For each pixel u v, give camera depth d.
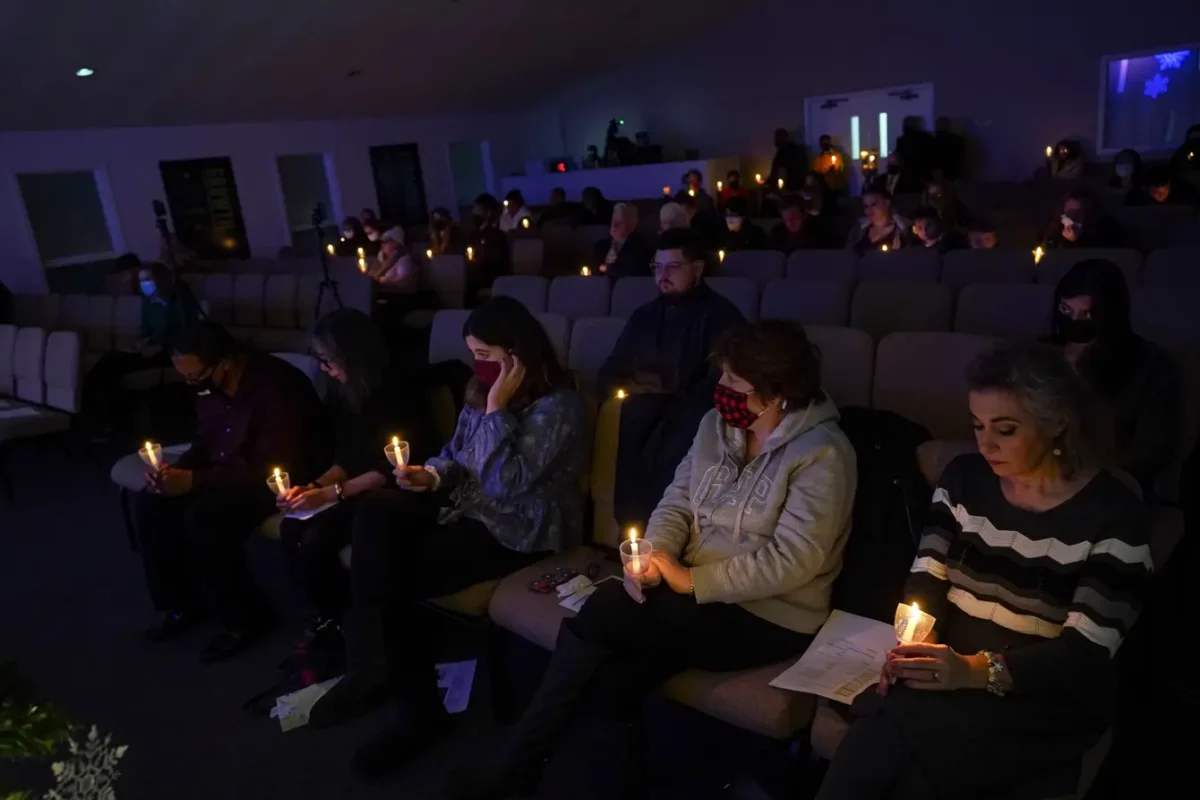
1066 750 1.41
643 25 10.71
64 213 8.20
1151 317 2.83
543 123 13.37
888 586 1.83
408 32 8.22
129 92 7.59
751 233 6.30
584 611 1.84
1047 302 3.36
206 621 2.99
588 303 4.57
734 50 11.74
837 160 10.67
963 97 10.38
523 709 2.32
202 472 2.78
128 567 3.46
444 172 11.91
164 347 5.34
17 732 1.02
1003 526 1.54
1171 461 2.17
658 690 1.83
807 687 1.65
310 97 9.24
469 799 1.90
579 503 2.39
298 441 2.79
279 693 2.52
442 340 3.45
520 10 8.66
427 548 2.22
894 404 2.64
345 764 2.19
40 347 4.65
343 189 10.55
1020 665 1.40
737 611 1.81
